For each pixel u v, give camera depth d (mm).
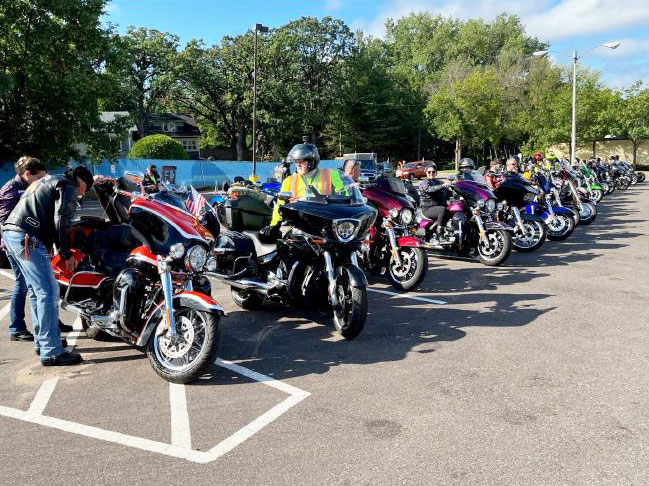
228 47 54062
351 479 3113
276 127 53719
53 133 25469
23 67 23734
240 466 3266
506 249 9141
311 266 5754
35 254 4832
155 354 4645
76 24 24984
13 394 4340
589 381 4461
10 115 24484
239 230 6652
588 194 18562
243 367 4902
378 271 8242
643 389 4289
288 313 6746
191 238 4520
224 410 4027
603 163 26984
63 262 5414
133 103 57219
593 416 3848
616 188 27234
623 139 47906
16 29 23984
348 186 5922
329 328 6086
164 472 3207
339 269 5668
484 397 4184
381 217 7891
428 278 8602
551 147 51375
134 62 55219
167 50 55281
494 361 4949
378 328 6039
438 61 78688
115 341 5664
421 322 6238
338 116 60656
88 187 5195
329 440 3561
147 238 4699
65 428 3766
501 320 6242
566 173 14328
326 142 64688
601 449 3406
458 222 9180
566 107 45500
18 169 6082
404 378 4590
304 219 5547
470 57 74688
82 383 4551
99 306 5258
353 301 5422
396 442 3521
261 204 6766
